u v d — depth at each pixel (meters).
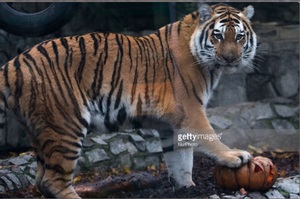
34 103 6.26
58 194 6.33
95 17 8.69
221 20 6.87
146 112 6.77
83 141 7.18
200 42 6.84
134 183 7.07
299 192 7.10
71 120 6.37
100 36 6.69
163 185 7.20
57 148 6.33
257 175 6.67
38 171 6.50
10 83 6.25
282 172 7.96
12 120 7.18
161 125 6.90
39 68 6.29
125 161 7.89
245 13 7.12
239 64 6.98
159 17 8.84
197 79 6.87
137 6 8.83
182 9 8.86
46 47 6.42
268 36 10.69
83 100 6.46
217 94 10.35
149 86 6.75
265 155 9.34
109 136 7.99
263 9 10.66
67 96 6.36
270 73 10.65
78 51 6.50
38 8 8.16
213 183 7.20
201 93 6.91
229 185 6.76
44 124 6.32
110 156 7.80
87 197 6.77
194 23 6.96
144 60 6.77
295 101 10.65
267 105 10.39
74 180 7.16
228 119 9.84
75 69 6.45
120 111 6.69
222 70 6.96
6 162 7.28
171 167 7.05
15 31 7.61
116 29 8.80
